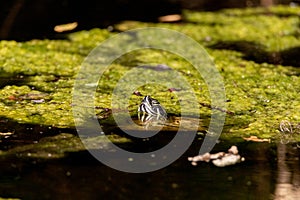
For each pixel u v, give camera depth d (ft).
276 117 36.29
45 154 30.66
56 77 43.88
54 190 26.86
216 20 64.69
